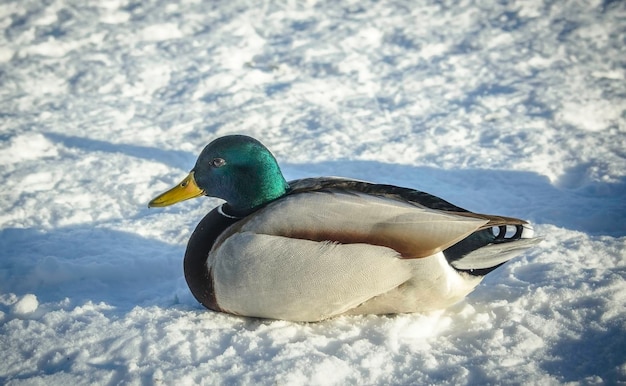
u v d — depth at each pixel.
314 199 4.78
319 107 9.07
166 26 11.43
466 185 7.29
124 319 5.16
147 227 6.72
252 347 4.76
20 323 5.17
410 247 4.57
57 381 4.54
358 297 4.82
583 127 8.29
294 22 11.59
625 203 6.73
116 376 4.57
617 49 10.20
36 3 12.44
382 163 7.73
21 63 10.54
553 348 4.76
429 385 4.41
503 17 11.34
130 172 7.79
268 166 5.17
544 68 9.77
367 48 10.64
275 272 4.74
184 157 8.10
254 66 10.26
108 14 12.04
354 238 4.62
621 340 4.75
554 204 6.83
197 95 9.55
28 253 6.30
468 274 4.94
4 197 7.27
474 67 9.91
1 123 8.89
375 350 4.71
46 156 8.17
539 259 5.84
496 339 4.84
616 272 5.57
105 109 9.27
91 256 6.20
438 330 5.04
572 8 11.47
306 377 4.46
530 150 7.83
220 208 5.30
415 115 8.76
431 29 11.09
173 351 4.77
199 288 5.07
